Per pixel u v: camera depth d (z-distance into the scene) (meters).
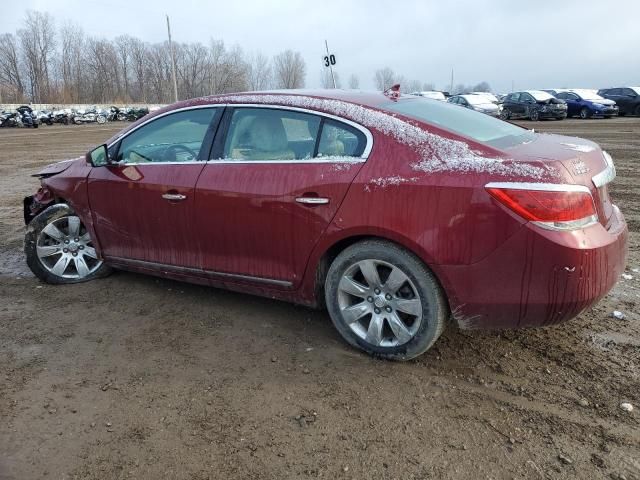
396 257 3.21
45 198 4.98
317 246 3.46
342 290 3.50
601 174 3.13
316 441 2.73
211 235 3.92
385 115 3.39
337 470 2.53
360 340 3.51
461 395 3.09
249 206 3.66
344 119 3.45
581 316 4.07
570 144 3.46
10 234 6.82
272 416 2.93
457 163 3.05
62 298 4.59
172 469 2.55
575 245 2.80
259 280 3.80
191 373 3.38
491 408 2.97
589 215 2.90
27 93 96.31
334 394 3.12
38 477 2.51
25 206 5.15
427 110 3.66
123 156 4.46
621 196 8.48
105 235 4.62
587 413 2.91
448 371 3.34
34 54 92.25
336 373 3.34
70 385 3.26
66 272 4.97
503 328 3.11
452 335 3.77
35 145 22.64
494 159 3.00
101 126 46.09
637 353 3.51
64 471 2.55
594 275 2.87
